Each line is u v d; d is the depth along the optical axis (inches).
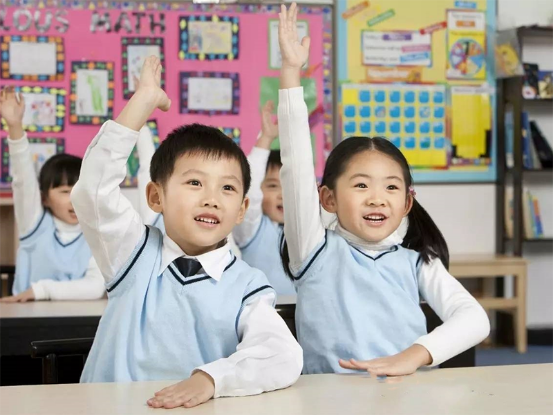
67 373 74.0
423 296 59.3
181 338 47.3
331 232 59.4
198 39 176.7
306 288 57.8
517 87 182.4
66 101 173.2
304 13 180.1
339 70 181.9
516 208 181.9
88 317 81.5
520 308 174.2
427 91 185.8
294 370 40.0
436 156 186.7
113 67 174.4
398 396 37.1
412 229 60.6
